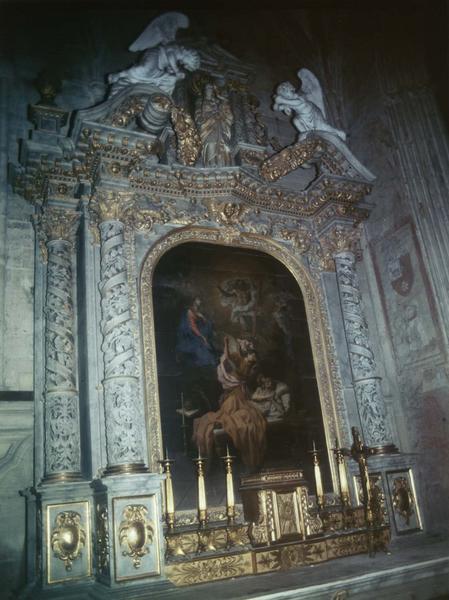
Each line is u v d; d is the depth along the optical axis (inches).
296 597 174.9
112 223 234.7
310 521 213.8
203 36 317.7
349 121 339.3
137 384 213.3
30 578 191.8
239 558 201.0
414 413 273.9
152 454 215.5
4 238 236.4
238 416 239.1
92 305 227.1
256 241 281.7
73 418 208.8
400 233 291.6
